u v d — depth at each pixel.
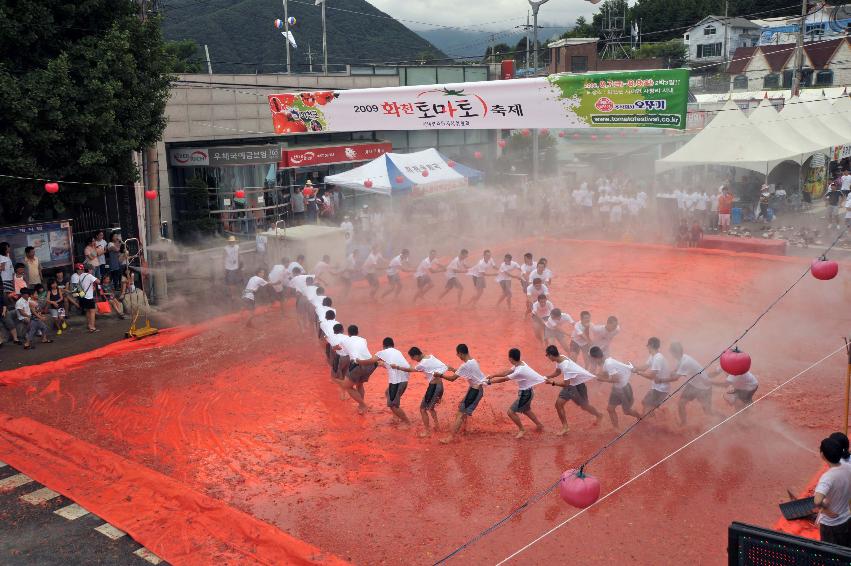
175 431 11.57
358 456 10.52
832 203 27.34
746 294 18.75
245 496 9.51
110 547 8.57
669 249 24.58
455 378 10.80
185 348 15.87
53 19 16.58
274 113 17.31
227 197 27.08
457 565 7.79
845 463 7.18
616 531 8.29
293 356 15.15
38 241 17.94
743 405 11.01
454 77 37.06
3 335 16.80
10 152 15.77
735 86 58.88
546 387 13.03
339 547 8.23
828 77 53.97
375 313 18.14
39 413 12.43
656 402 10.95
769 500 8.84
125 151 17.86
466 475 9.80
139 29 18.14
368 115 16.73
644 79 13.57
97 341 16.53
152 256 20.44
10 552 8.50
